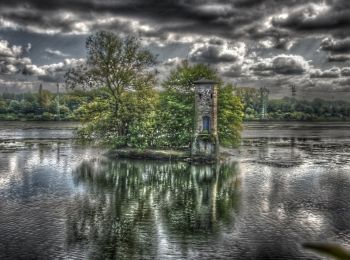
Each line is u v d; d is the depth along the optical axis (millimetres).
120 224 28875
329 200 36031
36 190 39938
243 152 74625
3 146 82938
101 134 69312
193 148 60656
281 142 97562
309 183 43875
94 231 27188
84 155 68688
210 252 23562
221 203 34875
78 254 23156
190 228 27984
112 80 69500
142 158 64188
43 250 23719
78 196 37375
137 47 69688
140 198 36656
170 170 53000
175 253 23375
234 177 47656
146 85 70500
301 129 159750
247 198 36812
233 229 27734
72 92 71188
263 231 27344
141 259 22453
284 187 41719
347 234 26703
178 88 70812
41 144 87438
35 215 30953
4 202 34906
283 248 24203
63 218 30234
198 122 60969
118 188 41094
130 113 68250
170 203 34906
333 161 62062
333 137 114875
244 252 23531
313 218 30391
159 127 68188
